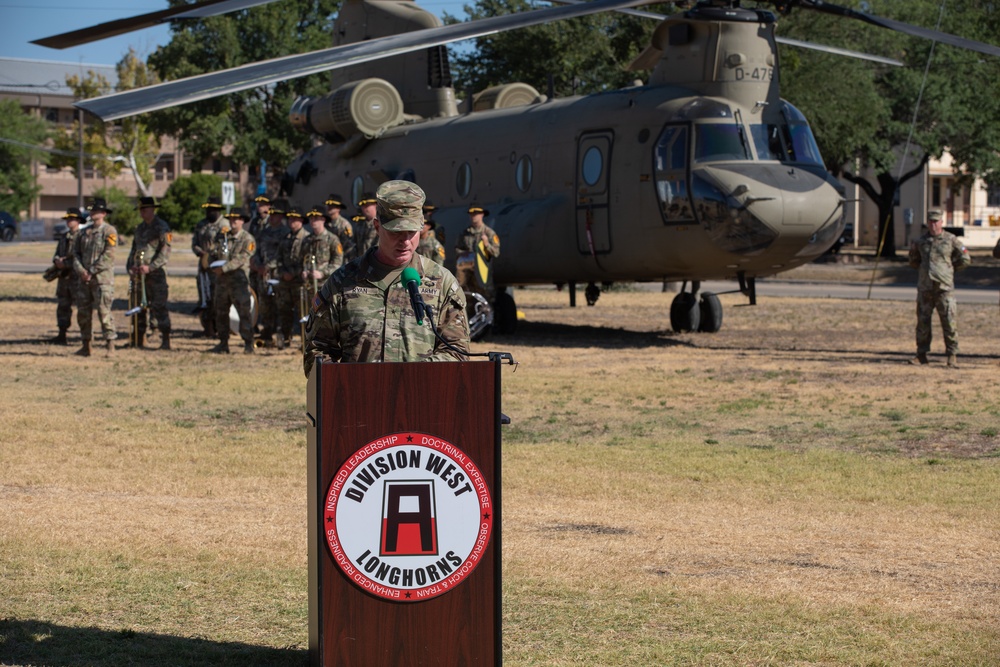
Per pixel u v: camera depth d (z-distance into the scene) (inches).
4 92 4483.3
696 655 233.5
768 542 321.7
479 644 197.0
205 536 320.5
